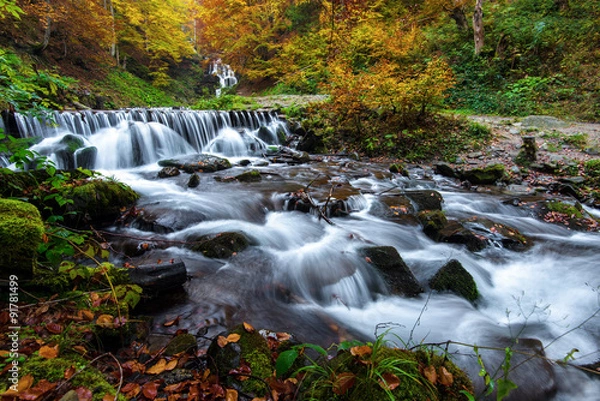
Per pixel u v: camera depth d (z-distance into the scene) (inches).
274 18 905.5
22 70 187.3
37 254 103.0
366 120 448.5
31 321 87.1
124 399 66.9
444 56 607.5
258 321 116.4
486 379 64.4
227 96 663.8
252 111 472.4
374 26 642.2
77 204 174.4
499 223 212.5
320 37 764.6
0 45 532.4
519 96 485.7
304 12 926.4
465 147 385.4
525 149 337.7
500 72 538.0
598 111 421.4
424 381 69.3
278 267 151.9
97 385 68.3
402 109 409.4
